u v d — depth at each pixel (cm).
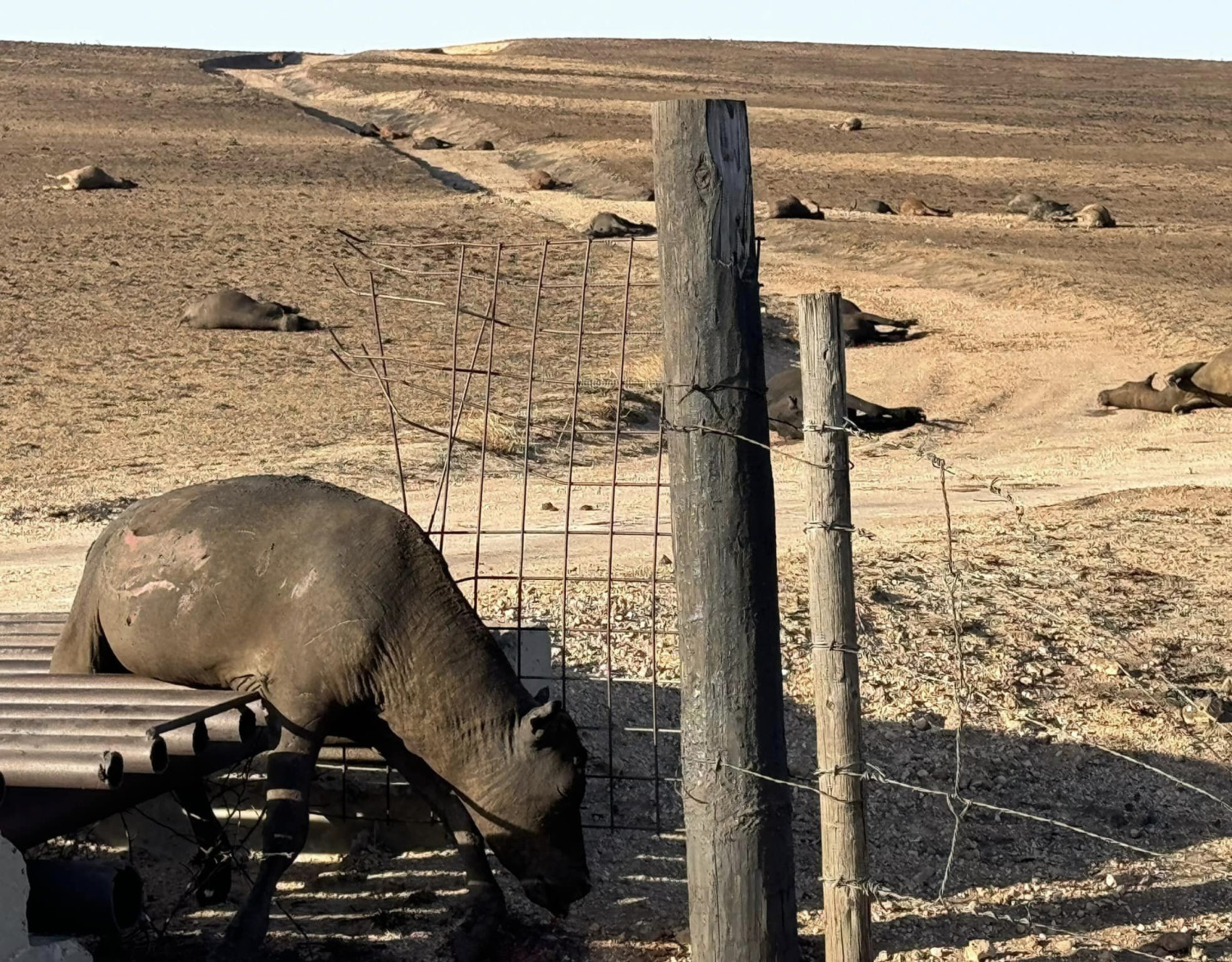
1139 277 4022
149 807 783
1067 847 764
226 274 3853
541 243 757
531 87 11412
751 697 559
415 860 763
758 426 560
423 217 5122
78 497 1753
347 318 3297
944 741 894
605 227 4806
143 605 661
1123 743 896
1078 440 2344
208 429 2205
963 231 5075
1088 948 649
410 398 2477
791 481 1947
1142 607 1153
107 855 782
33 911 590
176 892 736
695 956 573
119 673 704
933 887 718
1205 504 1595
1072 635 1078
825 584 553
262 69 13638
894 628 1072
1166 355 3041
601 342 3042
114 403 2395
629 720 919
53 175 5866
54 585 1323
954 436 2406
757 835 561
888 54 15350
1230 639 1078
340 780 769
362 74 12162
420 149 7869
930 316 3591
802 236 4956
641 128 8531
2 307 3275
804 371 548
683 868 747
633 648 1026
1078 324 3419
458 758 629
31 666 732
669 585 1189
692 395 552
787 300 3778
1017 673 995
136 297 3506
